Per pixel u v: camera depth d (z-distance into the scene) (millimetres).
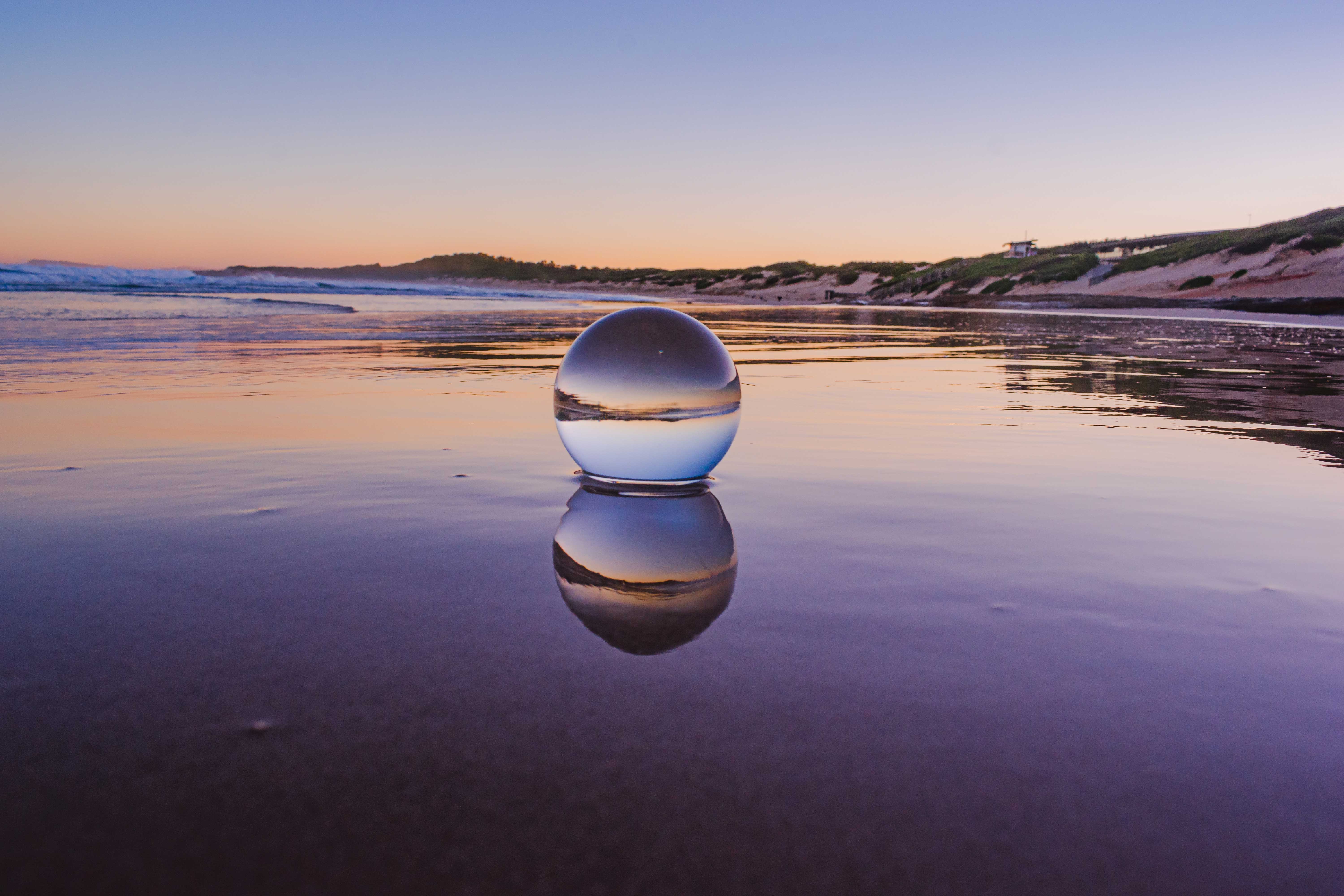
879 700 1294
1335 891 870
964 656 1470
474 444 3711
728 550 2123
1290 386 6430
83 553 2055
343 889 861
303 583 1836
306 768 1089
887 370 7828
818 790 1043
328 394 5531
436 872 887
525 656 1449
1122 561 2055
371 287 53156
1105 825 980
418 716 1230
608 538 2229
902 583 1872
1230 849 939
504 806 1007
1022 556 2084
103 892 857
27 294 25875
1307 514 2539
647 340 2830
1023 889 869
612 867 895
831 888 864
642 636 1545
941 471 3193
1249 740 1184
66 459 3309
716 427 2842
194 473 3061
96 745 1146
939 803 1019
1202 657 1479
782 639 1537
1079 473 3166
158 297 25875
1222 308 30109
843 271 84875
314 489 2801
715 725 1208
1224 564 2031
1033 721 1232
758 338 12938
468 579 1873
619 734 1179
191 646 1483
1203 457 3520
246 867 897
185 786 1048
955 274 66000
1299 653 1502
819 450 3648
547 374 6949
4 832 955
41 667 1389
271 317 16625
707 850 924
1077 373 7430
